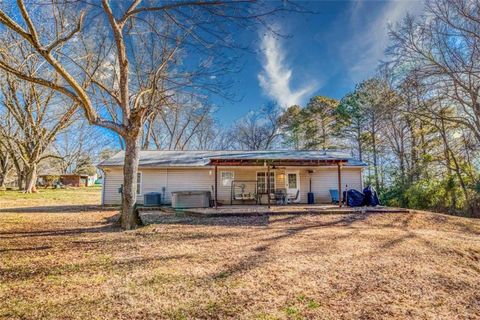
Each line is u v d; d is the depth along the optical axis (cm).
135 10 717
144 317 284
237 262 471
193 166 1489
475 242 664
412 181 1869
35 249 541
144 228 761
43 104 2219
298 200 1553
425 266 470
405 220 967
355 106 2358
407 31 1502
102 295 336
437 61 1484
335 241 634
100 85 819
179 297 334
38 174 3728
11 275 398
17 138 2330
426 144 1977
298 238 664
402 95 1714
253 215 1023
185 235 687
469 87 1462
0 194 1944
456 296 355
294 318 285
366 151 2447
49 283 371
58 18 924
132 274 411
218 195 1525
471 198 1517
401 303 328
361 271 435
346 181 1580
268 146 3203
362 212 1071
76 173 3838
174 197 1302
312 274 418
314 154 1653
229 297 335
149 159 1578
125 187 770
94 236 663
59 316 282
